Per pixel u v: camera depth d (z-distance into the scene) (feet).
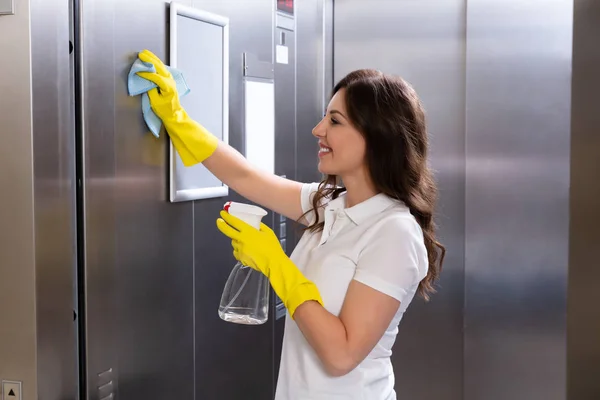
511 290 8.59
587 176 8.10
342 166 5.07
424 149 5.17
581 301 8.25
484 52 8.43
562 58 8.06
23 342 4.51
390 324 5.06
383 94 4.92
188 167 5.98
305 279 4.70
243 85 6.77
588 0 7.89
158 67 5.35
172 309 5.90
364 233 4.96
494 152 8.51
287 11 7.79
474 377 8.87
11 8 4.37
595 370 8.30
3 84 4.43
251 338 7.20
